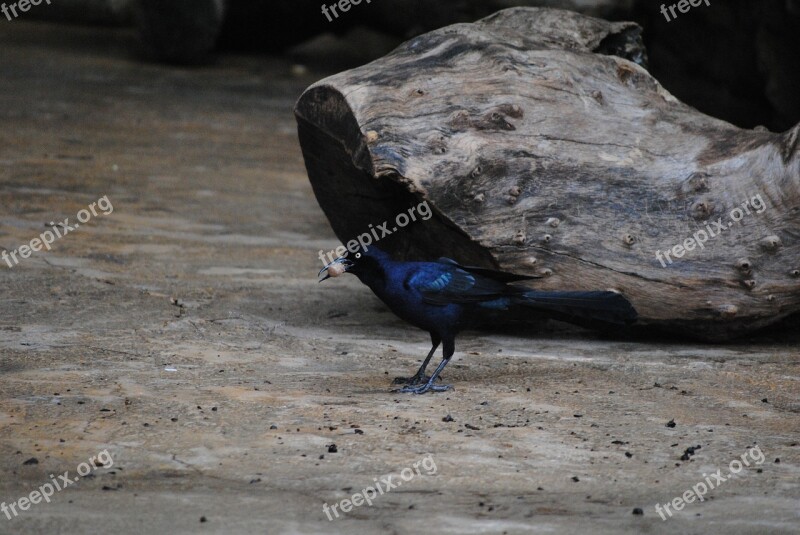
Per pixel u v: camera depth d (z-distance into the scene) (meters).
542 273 12.68
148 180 24.03
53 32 49.19
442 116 12.88
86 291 14.94
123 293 14.94
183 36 41.81
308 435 9.34
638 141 13.34
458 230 12.62
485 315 11.14
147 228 19.50
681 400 10.94
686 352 13.21
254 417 9.80
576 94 13.55
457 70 13.46
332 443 9.14
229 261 17.47
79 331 12.89
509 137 12.91
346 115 13.05
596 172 12.97
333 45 51.00
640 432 9.77
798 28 25.41
